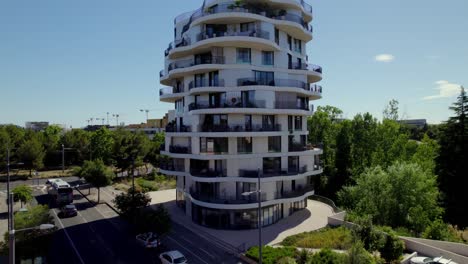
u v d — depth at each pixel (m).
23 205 49.91
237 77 40.38
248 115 40.75
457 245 31.34
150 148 82.25
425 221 40.56
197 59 43.62
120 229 40.69
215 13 39.66
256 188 39.81
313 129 73.38
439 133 52.78
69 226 41.91
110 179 55.75
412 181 41.66
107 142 83.25
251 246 33.34
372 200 42.47
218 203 38.34
